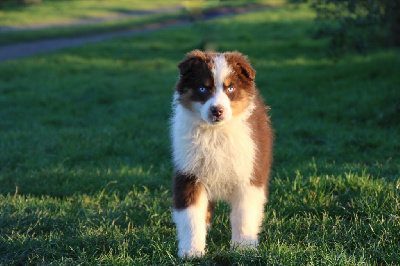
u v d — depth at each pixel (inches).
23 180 102.5
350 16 143.3
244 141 81.5
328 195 90.9
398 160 106.7
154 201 94.1
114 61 266.1
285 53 255.1
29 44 335.3
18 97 185.5
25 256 82.0
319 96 164.2
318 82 185.5
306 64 222.8
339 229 85.0
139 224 89.0
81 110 166.6
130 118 149.3
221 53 83.1
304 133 124.3
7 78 226.5
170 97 179.8
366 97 151.5
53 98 183.9
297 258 79.2
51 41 349.4
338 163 108.4
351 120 133.7
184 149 81.6
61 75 232.5
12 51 307.6
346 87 171.8
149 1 679.7
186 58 82.3
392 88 160.1
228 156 81.1
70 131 130.6
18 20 453.1
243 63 82.0
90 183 101.7
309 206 89.6
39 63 260.7
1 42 338.0
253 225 82.0
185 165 81.4
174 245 82.6
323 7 147.0
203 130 81.4
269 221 87.3
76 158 113.5
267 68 220.1
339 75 192.5
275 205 90.9
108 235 85.0
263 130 85.1
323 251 80.4
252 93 83.1
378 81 173.8
